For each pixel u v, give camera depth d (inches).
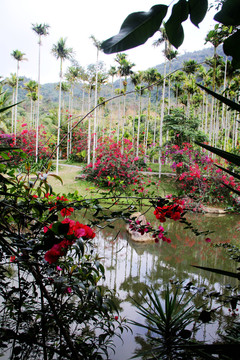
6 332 52.7
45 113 1672.0
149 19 16.3
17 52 772.6
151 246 230.5
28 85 971.3
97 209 44.2
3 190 42.6
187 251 220.1
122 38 16.3
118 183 58.7
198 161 516.4
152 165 835.4
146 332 101.2
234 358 13.2
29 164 47.7
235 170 150.9
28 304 63.2
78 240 34.5
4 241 38.6
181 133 588.1
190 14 17.3
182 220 49.2
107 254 199.3
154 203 47.7
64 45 596.7
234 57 17.7
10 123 848.9
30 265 39.2
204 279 161.9
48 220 38.0
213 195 422.0
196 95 1092.5
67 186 493.4
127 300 131.1
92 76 711.1
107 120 1406.3
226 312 112.7
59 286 37.7
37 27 603.2
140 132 1212.5
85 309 59.6
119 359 82.1
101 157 546.0
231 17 15.4
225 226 312.2
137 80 899.4
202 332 94.4
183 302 127.8
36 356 64.2
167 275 168.6
